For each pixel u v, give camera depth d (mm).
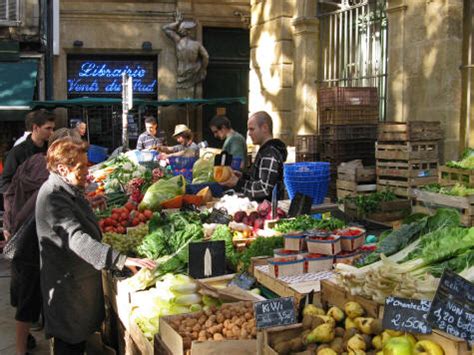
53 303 2861
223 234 3445
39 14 10898
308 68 8180
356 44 7266
